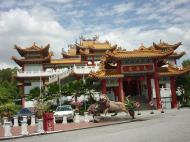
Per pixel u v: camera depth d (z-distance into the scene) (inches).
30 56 3503.9
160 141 591.5
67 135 938.1
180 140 580.4
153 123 1111.6
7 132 1018.7
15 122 1593.3
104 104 1485.0
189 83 2760.8
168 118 1311.5
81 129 1145.4
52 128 1115.9
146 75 2464.3
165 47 3289.9
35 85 3395.7
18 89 3794.3
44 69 3570.4
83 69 2694.4
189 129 769.6
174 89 2496.3
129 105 1505.9
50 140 823.7
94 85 2378.2
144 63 2381.9
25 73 3339.1
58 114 1541.6
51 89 2378.2
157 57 2363.4
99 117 1497.3
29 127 1412.4
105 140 685.9
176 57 3336.6
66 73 2824.8
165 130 800.3
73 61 3595.0
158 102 2361.0
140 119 1407.5
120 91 2336.4
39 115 1640.0
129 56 2300.7
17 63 3521.2
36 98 2456.9
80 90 2333.9
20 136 1003.9
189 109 2133.4
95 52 3435.0
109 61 2411.4
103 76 2294.5
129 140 645.3
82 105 2325.3
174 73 2454.5
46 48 3486.7
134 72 2358.5
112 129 1019.9
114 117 1588.3
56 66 3592.5
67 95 2384.4
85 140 729.6
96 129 1087.0
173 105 2463.1
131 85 2731.3
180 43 3324.3
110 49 3432.6
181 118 1232.8
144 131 829.2
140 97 2522.1
